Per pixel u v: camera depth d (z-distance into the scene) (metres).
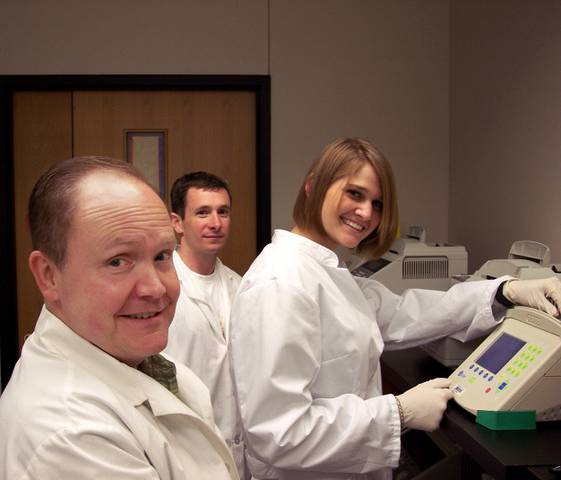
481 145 2.40
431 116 2.82
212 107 2.86
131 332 0.64
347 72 2.78
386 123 2.81
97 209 0.61
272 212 2.80
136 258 0.63
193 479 0.70
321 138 2.79
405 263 2.05
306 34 2.76
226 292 1.91
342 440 1.01
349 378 1.12
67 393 0.60
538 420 0.97
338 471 1.06
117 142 2.84
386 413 1.04
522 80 2.01
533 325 1.08
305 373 1.03
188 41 2.72
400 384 1.35
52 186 0.62
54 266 0.63
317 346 1.07
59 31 2.69
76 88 2.78
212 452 0.75
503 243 2.18
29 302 2.84
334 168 1.14
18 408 0.60
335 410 1.03
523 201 2.01
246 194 2.89
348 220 1.16
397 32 2.79
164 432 0.69
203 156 2.87
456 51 2.70
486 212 2.35
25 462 0.56
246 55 2.75
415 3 2.78
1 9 2.68
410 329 1.40
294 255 1.14
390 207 1.18
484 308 1.26
